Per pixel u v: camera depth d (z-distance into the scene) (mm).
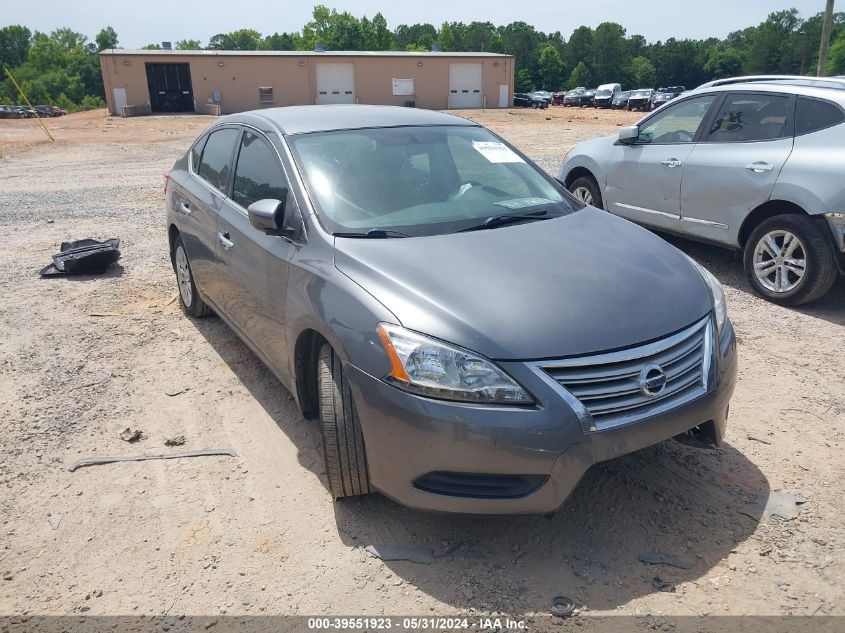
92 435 3930
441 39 116688
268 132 4188
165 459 3680
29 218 10078
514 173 4258
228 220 4293
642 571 2803
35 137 27141
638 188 7230
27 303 6180
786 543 2938
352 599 2703
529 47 124125
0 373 4738
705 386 2951
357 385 2861
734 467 3492
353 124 4250
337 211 3553
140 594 2760
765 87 6133
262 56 44938
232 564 2906
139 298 6281
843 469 3455
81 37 135375
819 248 5500
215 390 4453
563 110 45656
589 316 2799
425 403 2680
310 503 3289
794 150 5719
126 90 43688
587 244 3402
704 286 3266
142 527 3148
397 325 2791
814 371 4582
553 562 2867
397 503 3014
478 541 3008
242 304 4164
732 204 6195
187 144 22953
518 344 2676
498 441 2617
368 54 46531
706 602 2637
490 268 3061
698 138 6617
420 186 3852
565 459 2637
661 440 2807
